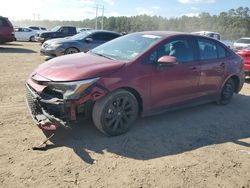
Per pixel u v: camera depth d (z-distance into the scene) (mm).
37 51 18641
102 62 4852
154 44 5230
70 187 3465
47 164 3891
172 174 3850
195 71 5836
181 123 5637
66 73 4461
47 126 4391
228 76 6742
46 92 4520
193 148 4625
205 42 6230
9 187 3410
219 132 5359
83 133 4836
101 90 4430
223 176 3908
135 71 4844
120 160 4102
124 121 4883
